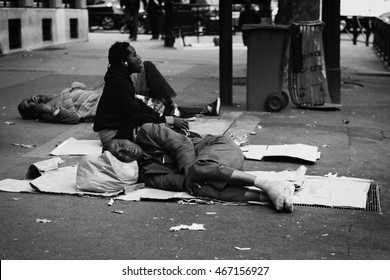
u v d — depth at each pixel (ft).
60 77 47.24
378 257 15.38
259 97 34.17
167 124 22.40
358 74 52.65
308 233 16.88
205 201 19.06
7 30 62.13
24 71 50.34
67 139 27.25
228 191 18.99
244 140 25.85
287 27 33.47
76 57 61.77
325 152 25.64
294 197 19.48
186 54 68.13
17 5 65.21
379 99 39.52
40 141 26.99
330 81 36.99
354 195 19.66
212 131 28.81
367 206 19.04
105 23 108.68
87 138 27.53
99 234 16.70
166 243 16.12
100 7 108.37
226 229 17.10
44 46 71.56
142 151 20.27
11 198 19.45
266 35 33.60
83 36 81.41
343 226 17.40
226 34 35.50
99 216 18.02
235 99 38.29
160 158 20.16
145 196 19.36
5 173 22.29
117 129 23.08
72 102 30.68
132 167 20.01
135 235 16.65
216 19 95.55
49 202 19.15
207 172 18.90
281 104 33.96
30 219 17.75
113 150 20.22
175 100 37.76
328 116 33.35
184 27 79.10
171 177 19.80
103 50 69.72
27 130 28.99
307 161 23.72
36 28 68.95
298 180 20.47
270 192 18.43
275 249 15.79
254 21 78.38
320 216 18.12
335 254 15.52
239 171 18.93
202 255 15.38
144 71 28.91
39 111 30.60
